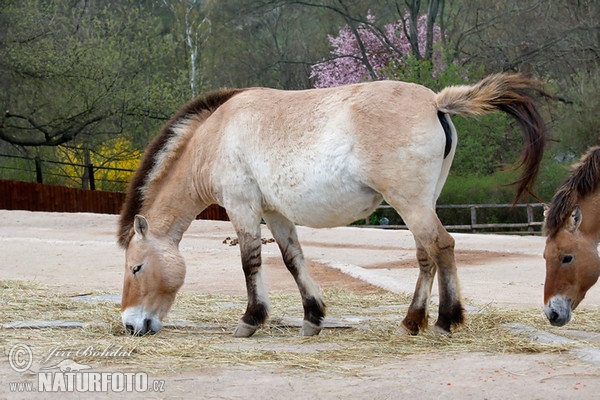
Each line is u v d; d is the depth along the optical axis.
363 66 35.31
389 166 5.73
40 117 27.22
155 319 6.51
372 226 22.44
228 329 6.78
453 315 5.81
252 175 6.47
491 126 26.45
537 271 10.97
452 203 25.19
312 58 39.44
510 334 5.96
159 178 6.92
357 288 9.49
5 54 25.31
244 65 39.75
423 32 34.25
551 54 28.52
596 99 24.47
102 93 26.28
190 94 29.09
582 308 7.47
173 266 6.61
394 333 6.12
